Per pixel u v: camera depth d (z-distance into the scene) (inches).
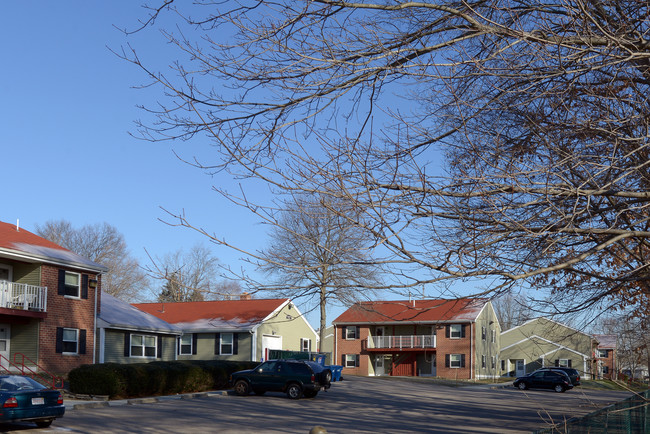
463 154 321.4
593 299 339.0
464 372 2196.1
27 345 1197.1
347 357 2377.0
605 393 1616.6
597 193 265.4
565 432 351.3
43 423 741.3
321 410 995.3
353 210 243.4
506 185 260.1
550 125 317.4
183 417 860.0
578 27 286.4
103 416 847.1
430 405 1138.0
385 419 904.3
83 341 1309.1
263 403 1067.3
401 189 259.4
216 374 1296.8
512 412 1031.6
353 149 269.0
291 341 2031.3
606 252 338.6
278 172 248.2
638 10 304.3
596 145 296.2
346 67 290.8
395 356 2348.7
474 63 287.1
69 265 1272.1
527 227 280.8
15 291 1192.2
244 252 240.8
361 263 245.6
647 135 276.7
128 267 2593.5
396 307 1427.2
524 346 2470.5
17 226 1382.9
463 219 263.6
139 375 1090.1
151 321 1587.1
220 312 1964.8
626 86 320.5
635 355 536.1
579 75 290.2
